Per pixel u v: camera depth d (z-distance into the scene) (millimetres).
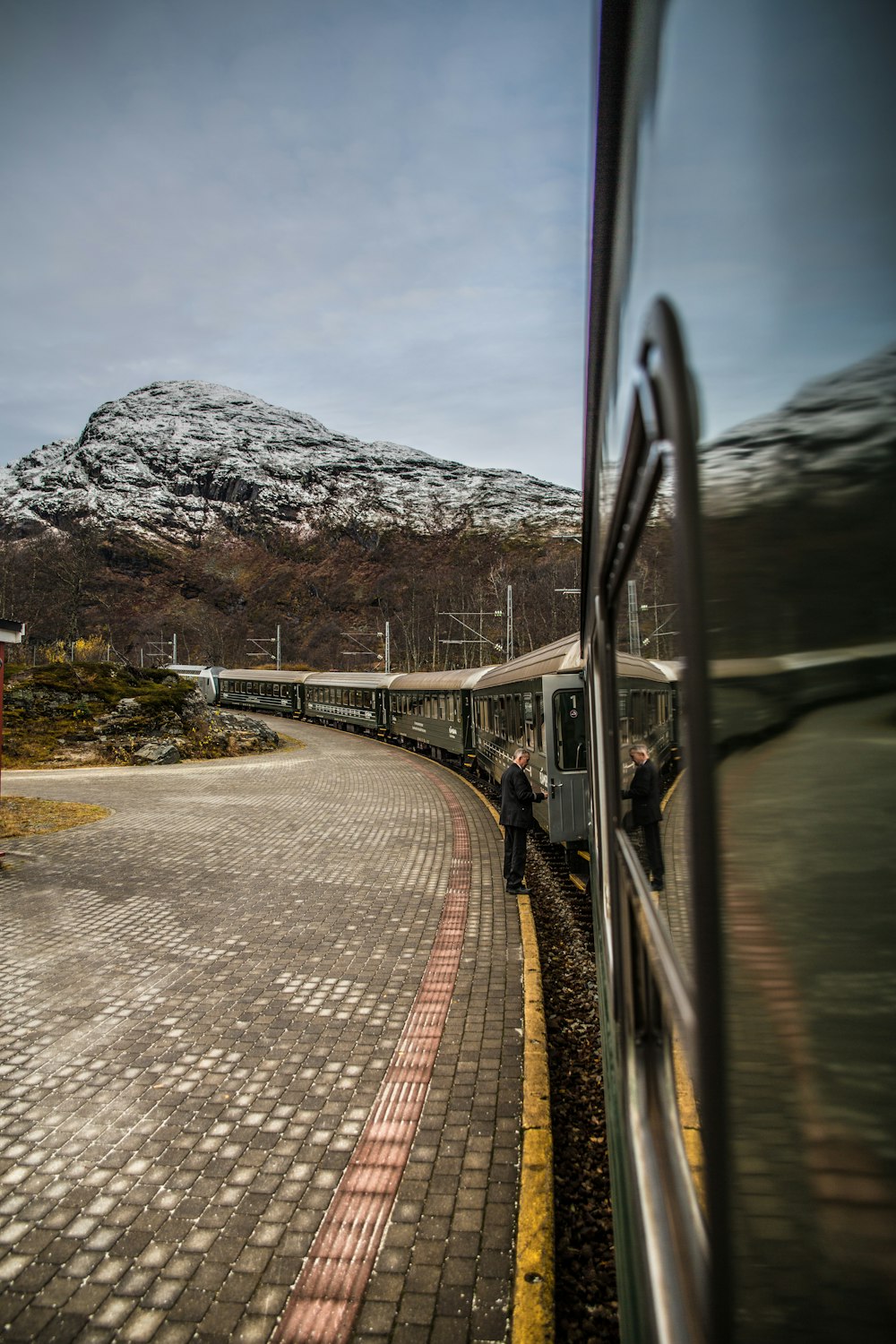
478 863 10766
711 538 804
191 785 18656
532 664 11672
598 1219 3854
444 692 22875
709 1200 876
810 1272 693
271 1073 5090
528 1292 3232
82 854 11227
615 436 1867
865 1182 608
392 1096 4789
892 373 485
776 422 642
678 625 933
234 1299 3268
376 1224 3684
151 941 7598
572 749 9914
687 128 881
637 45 1260
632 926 1926
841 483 554
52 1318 3197
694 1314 1099
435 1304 3213
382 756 26219
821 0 534
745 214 696
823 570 588
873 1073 589
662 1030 1475
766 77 640
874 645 540
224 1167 4137
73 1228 3705
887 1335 583
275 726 41031
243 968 6891
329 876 10016
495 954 7160
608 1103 2996
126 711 25500
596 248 1980
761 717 715
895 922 546
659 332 933
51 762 22828
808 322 581
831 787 610
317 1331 3107
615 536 1874
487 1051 5324
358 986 6465
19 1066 5195
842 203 523
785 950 707
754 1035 780
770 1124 758
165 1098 4809
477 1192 3887
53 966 6957
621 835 2152
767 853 731
